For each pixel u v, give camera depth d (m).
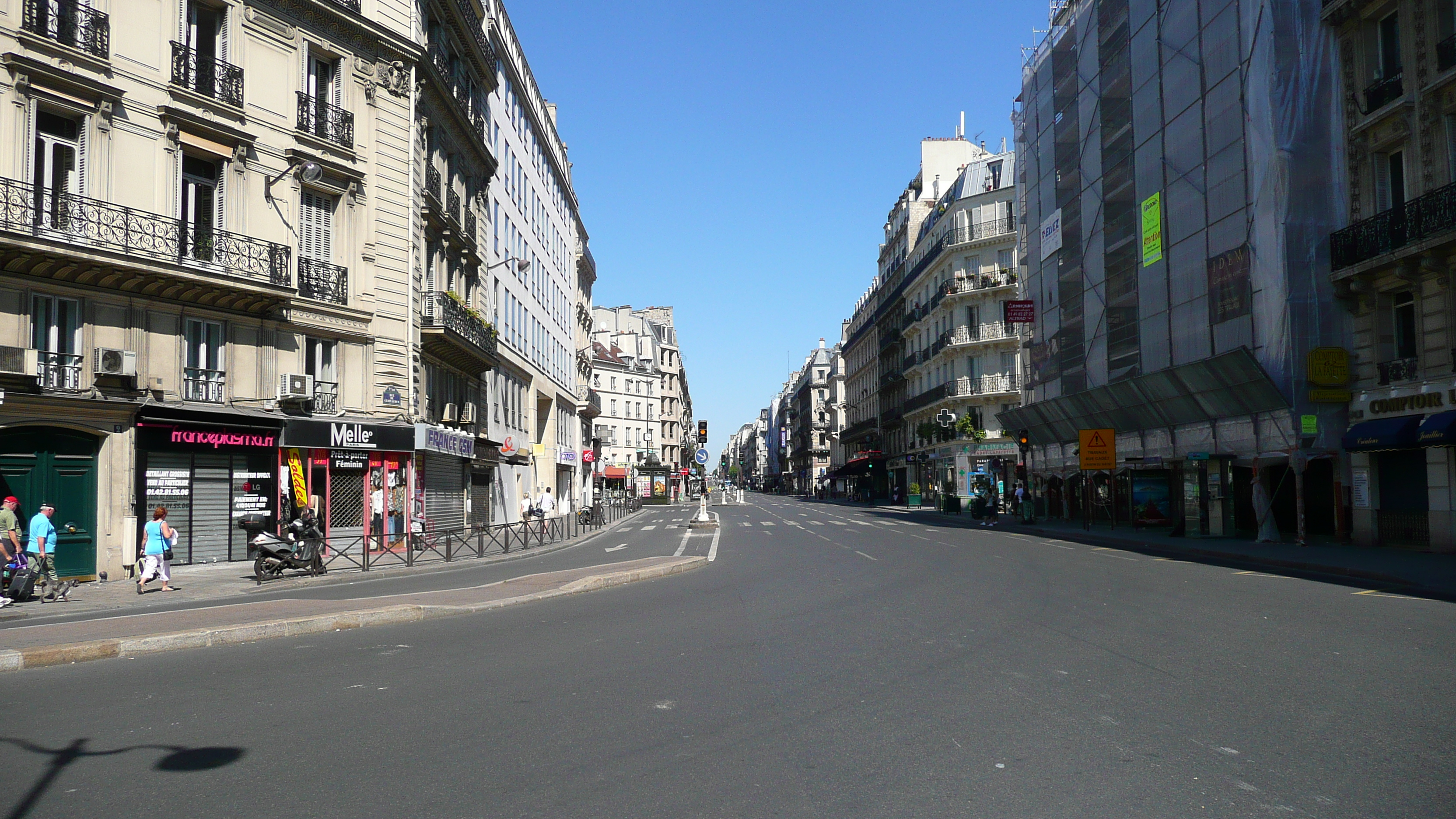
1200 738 5.65
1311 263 22.97
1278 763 5.13
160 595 15.91
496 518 38.09
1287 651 8.45
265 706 6.84
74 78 18.27
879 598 13.02
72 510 18.47
